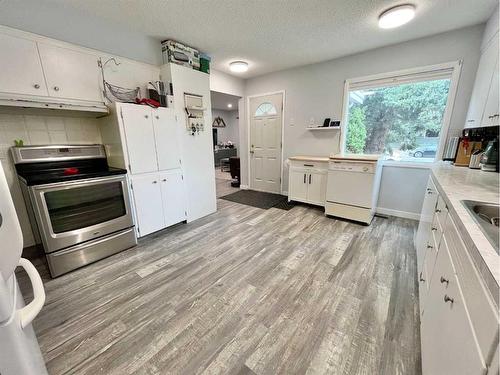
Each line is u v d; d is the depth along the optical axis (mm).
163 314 1543
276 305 1616
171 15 2217
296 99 3986
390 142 3273
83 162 2457
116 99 2488
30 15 1902
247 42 2838
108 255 2275
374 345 1296
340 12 2164
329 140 3744
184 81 2834
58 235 1915
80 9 2111
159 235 2773
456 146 2592
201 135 3158
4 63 1803
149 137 2523
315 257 2230
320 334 1375
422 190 3039
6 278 572
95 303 1645
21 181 2061
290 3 2014
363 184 2887
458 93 2633
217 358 1234
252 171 4980
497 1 1959
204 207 3377
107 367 1188
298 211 3576
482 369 535
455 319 778
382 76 3068
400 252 2295
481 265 636
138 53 2621
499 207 1065
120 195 2336
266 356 1241
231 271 2025
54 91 2070
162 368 1183
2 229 548
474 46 2467
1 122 2023
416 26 2449
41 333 1394
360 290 1754
